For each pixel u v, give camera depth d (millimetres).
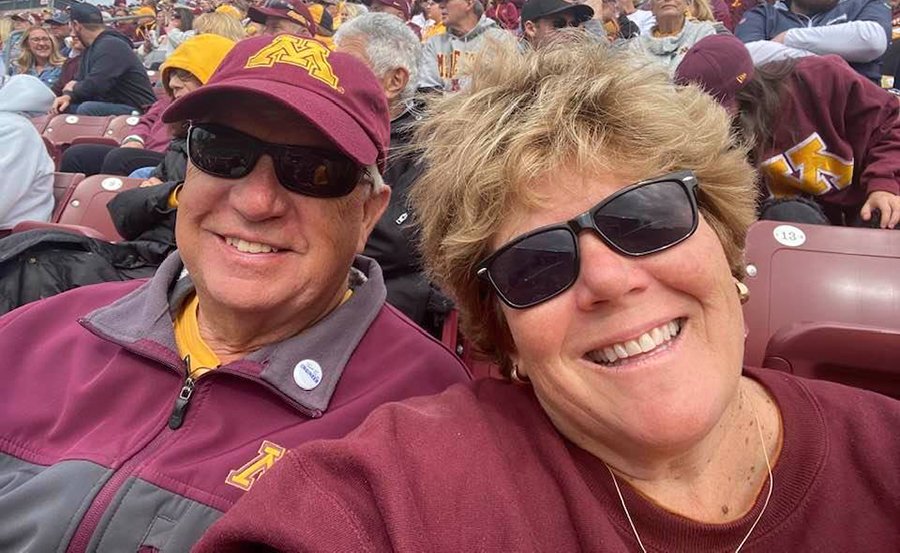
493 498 361
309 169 537
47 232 829
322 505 348
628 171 396
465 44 2049
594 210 387
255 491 363
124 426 546
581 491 380
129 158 1705
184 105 530
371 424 407
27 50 3799
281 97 515
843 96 1021
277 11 2238
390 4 2785
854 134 1043
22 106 1883
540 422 422
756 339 760
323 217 553
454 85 504
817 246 770
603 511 377
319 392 551
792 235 780
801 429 413
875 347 579
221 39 1424
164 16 4969
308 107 521
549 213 402
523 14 1678
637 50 470
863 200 1081
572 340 399
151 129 2178
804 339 603
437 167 446
